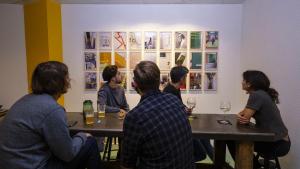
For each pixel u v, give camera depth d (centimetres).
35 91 143
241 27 396
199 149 238
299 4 232
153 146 123
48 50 374
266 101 212
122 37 404
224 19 397
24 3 386
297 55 236
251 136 183
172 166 126
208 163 282
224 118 229
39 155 137
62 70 146
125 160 130
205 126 201
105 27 404
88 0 379
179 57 402
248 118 209
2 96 411
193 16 398
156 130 123
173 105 136
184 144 133
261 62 322
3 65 409
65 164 150
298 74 235
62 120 136
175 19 399
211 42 400
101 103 251
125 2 389
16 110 136
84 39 405
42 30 373
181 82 259
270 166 250
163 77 403
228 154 314
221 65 405
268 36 301
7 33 402
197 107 411
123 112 232
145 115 125
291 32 247
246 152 194
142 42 403
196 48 401
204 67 404
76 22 404
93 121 206
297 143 238
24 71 410
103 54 407
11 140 132
